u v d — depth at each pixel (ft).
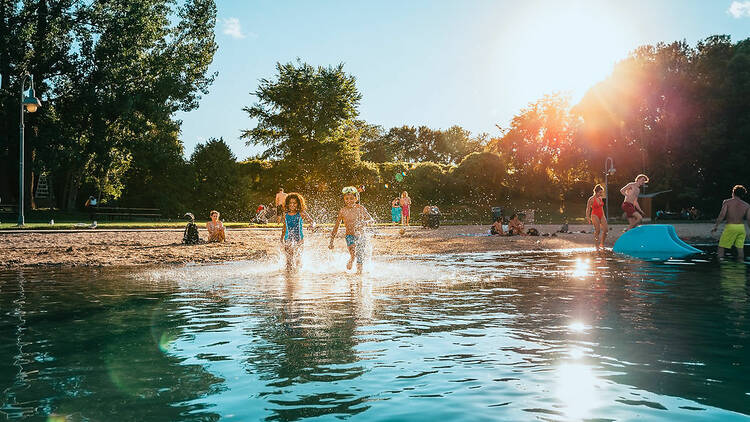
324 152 173.78
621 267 36.29
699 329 16.67
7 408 9.91
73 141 123.95
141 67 132.87
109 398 10.48
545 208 205.36
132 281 28.81
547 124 215.10
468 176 200.44
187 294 24.09
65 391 10.87
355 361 13.12
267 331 16.48
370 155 325.42
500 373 12.12
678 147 176.35
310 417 9.50
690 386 11.15
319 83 179.73
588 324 17.52
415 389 11.05
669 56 181.57
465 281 28.86
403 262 39.81
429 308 20.56
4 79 120.98
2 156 127.85
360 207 33.81
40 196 154.20
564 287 26.50
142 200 148.25
